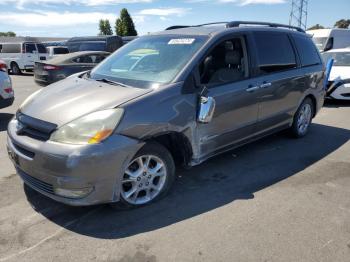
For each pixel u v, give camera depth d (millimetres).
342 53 10219
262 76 4727
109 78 4055
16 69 21078
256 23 5070
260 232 3172
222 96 4094
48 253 2857
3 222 3275
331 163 4879
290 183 4203
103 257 2822
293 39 5551
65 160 2996
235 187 4078
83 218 3367
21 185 4020
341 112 8234
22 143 3279
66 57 11367
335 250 2938
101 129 3104
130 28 52656
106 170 3105
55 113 3332
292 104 5496
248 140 4789
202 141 3990
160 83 3711
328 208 3615
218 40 4188
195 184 4137
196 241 3035
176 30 4723
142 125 3312
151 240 3047
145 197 3623
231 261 2787
